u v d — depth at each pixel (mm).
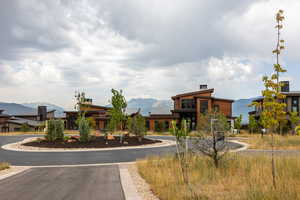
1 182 8641
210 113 10383
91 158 15266
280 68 7121
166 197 6199
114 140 24938
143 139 26656
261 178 7543
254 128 35625
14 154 17375
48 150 19438
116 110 24938
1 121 56406
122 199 6344
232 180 7691
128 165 12523
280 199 5512
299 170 8422
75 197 6566
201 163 10000
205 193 6379
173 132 8250
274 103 6973
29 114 67438
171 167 9875
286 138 24516
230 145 21891
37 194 6918
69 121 51469
